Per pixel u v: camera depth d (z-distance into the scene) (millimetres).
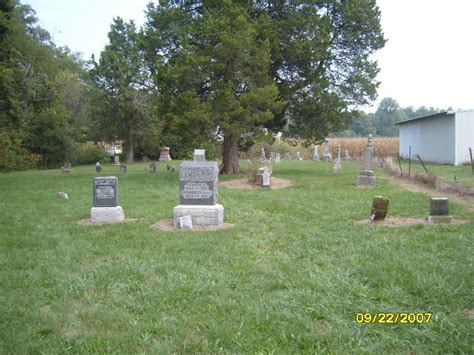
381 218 11414
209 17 22719
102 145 61000
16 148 43344
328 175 26250
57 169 42750
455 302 5734
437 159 36812
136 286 6715
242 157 49094
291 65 26484
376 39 27984
